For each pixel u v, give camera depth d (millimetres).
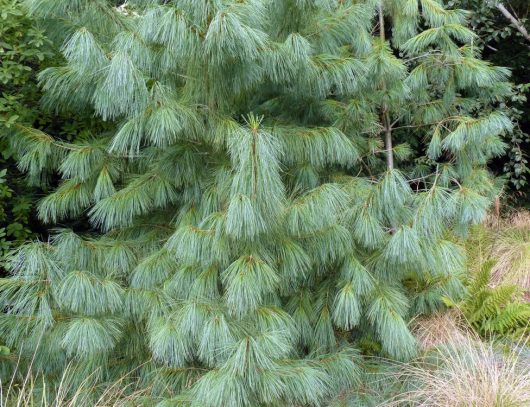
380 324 2838
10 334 2668
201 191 2854
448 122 3766
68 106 3064
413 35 3777
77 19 2707
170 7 2266
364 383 2971
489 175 4961
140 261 2904
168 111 2324
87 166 2799
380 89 3451
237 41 2139
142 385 2832
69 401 2764
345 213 2838
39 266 2533
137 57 2344
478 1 5383
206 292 2582
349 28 2834
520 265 4410
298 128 2883
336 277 3020
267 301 2799
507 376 2820
